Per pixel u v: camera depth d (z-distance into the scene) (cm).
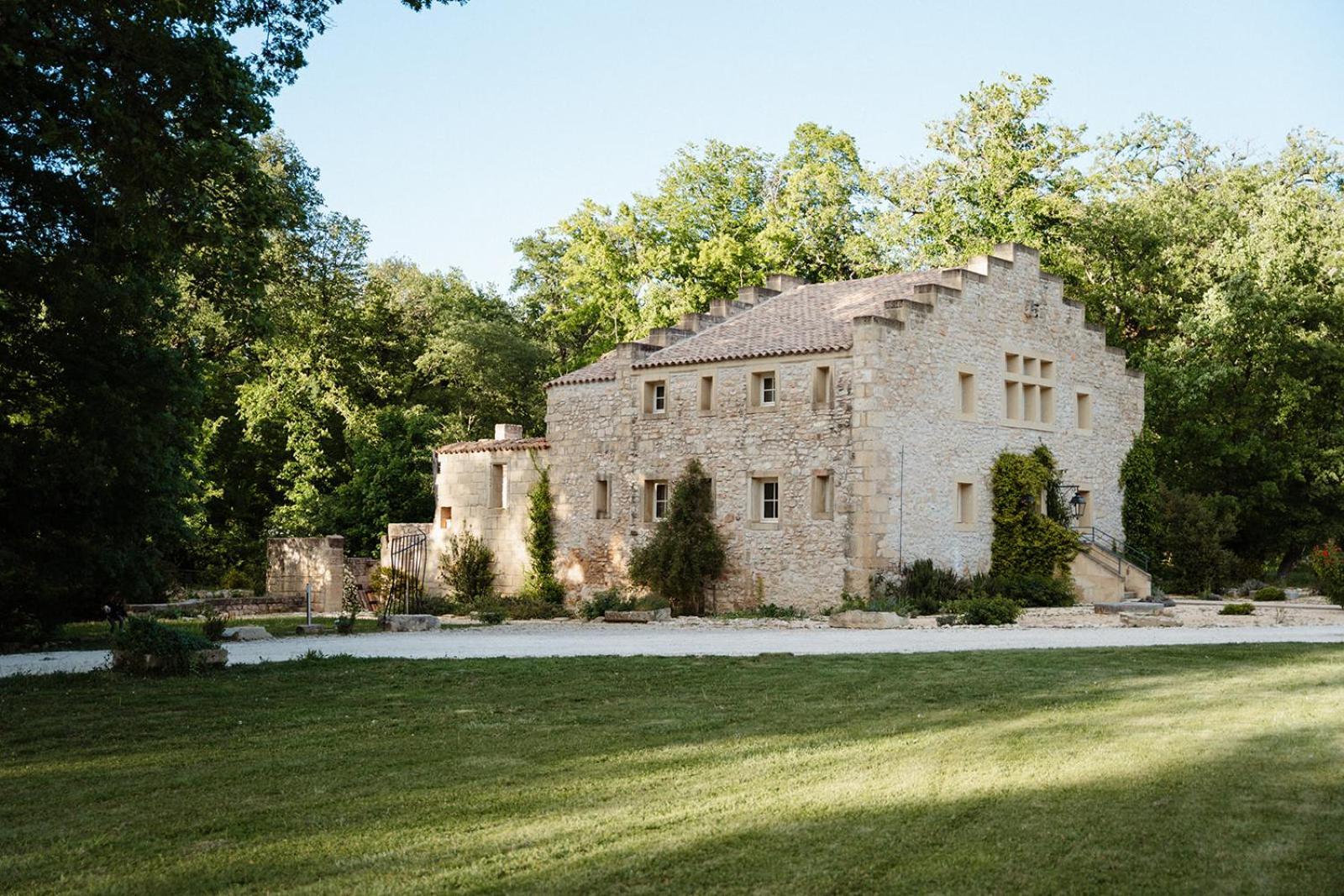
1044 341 3781
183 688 1544
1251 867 730
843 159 5472
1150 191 5397
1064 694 1453
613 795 948
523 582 3969
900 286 3638
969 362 3494
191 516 4647
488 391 5862
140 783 1024
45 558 2423
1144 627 2550
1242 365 4553
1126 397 4119
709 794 945
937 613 2989
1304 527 4712
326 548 3881
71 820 902
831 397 3256
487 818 883
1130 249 4869
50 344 2327
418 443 5100
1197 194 5275
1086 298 4850
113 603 2658
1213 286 4662
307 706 1406
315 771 1062
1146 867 736
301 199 3812
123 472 2473
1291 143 5538
